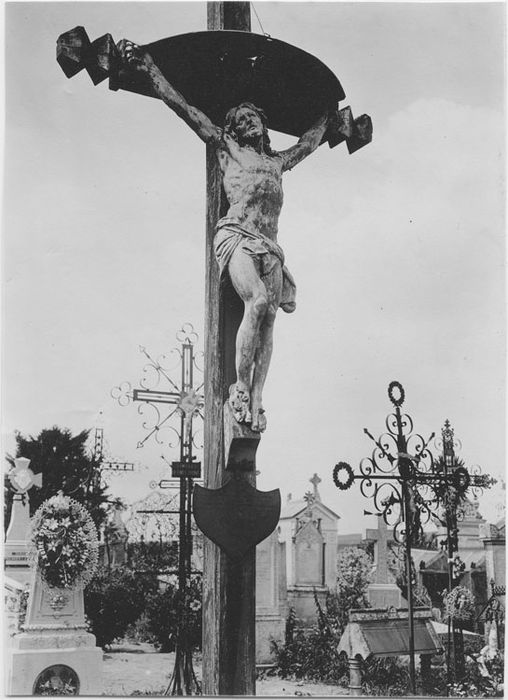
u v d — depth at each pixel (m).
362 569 8.07
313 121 4.52
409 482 6.72
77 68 3.94
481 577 7.60
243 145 4.12
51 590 6.01
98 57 3.88
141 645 6.86
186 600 6.46
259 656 7.25
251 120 4.11
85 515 6.18
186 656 6.34
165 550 7.17
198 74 4.13
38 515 6.10
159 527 7.23
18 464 7.04
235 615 3.93
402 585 7.46
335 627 7.55
